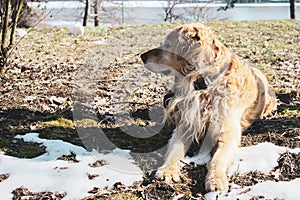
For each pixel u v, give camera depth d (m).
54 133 2.38
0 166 2.08
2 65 3.21
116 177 2.00
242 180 1.99
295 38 5.33
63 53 4.19
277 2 18.06
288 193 1.89
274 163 2.09
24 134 2.38
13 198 1.90
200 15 12.17
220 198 1.88
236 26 6.35
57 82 3.17
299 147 2.21
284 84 3.13
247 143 2.27
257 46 4.71
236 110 2.25
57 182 1.98
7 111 2.65
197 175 2.04
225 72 2.23
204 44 2.19
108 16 10.98
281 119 2.51
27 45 4.53
